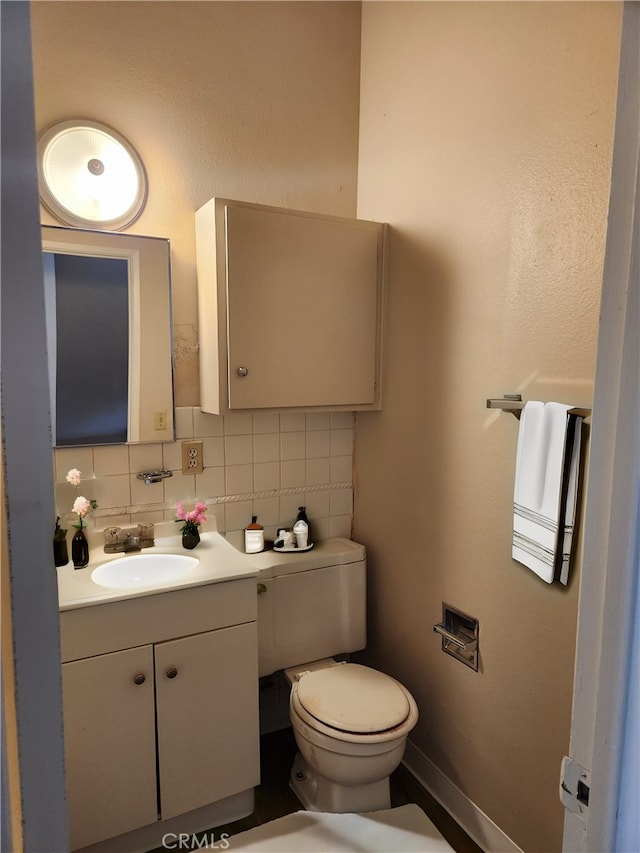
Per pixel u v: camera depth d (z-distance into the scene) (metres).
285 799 1.81
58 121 1.64
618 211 0.58
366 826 1.64
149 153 1.77
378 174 2.01
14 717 0.43
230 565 1.66
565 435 1.27
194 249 1.86
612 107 1.19
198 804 1.61
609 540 0.60
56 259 1.65
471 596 1.65
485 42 1.51
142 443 1.84
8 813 0.42
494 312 1.53
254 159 1.94
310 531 2.18
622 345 0.58
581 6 1.25
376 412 2.08
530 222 1.41
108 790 1.47
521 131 1.42
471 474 1.64
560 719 1.38
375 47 2.01
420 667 1.90
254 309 1.72
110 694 1.45
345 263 1.87
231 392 1.71
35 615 0.43
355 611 2.04
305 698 1.64
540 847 1.45
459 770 1.72
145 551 1.77
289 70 1.97
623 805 0.61
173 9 1.76
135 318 1.78
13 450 0.42
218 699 1.61
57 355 1.68
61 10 1.62
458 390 1.67
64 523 1.74
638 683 0.59
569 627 1.34
